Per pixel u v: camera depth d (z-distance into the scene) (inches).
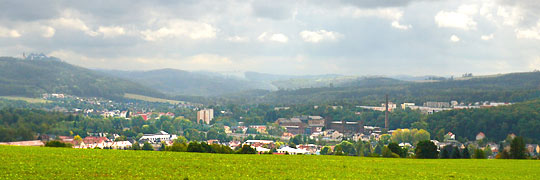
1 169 2755.9
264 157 4067.4
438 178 3174.2
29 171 2728.8
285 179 2856.8
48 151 3779.5
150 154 3865.7
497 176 3376.0
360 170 3427.7
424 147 6033.5
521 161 4714.6
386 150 6382.9
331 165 3659.0
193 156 3848.4
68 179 2568.9
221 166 3270.2
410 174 3324.3
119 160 3346.5
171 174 2851.9
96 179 2600.9
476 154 6422.2
